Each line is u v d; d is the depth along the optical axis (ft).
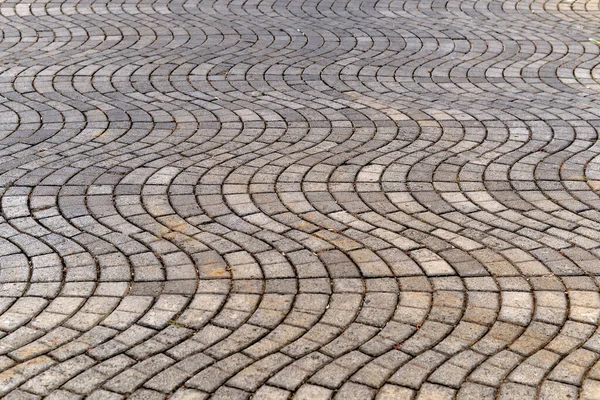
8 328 14.08
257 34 34.01
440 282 15.55
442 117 24.88
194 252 16.70
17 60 30.27
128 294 15.17
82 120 24.47
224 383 12.63
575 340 13.66
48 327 14.14
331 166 21.20
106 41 32.81
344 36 33.91
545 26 35.99
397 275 15.81
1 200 19.04
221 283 15.55
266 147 22.50
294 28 35.04
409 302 14.88
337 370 12.93
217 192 19.62
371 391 12.41
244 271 15.97
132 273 15.89
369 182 20.22
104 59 30.45
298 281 15.61
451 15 37.65
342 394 12.34
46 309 14.67
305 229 17.71
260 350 13.47
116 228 17.71
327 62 30.42
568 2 40.52
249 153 22.07
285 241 17.16
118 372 12.91
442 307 14.71
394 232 17.60
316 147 22.50
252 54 31.27
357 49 32.12
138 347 13.56
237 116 24.91
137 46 32.14
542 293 15.14
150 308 14.73
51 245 16.93
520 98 26.73
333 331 14.01
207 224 17.95
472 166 21.22
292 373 12.86
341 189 19.81
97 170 20.84
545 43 33.32
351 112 25.29
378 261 16.33
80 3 38.91
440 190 19.77
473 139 23.11
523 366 12.98
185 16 36.81
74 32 34.06
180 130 23.75
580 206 18.90
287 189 19.81
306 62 30.37
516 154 22.02
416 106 25.88
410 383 12.59
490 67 30.12
